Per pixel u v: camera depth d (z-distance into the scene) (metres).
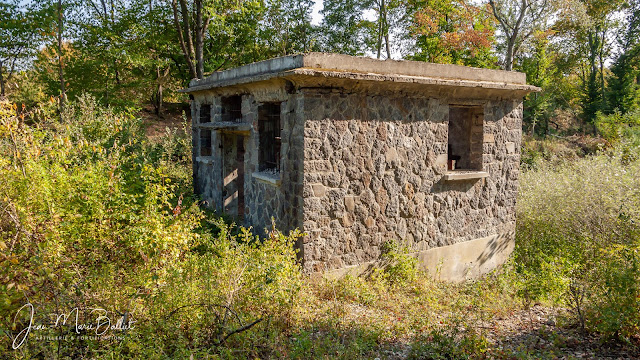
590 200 10.46
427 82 7.32
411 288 7.46
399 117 7.55
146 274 4.92
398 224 7.78
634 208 9.35
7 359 3.69
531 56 26.97
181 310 4.61
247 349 4.41
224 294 4.99
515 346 5.32
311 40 26.53
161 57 20.44
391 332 5.59
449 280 8.55
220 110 9.65
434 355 4.77
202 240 6.75
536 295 7.11
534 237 10.77
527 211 11.38
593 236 9.77
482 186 8.81
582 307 6.05
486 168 8.77
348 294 6.64
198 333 4.47
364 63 6.97
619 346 5.15
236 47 21.78
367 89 7.11
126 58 17.27
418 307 6.65
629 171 11.08
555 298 6.78
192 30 19.70
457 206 8.49
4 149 5.59
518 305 7.06
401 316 6.23
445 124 8.11
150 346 4.10
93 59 17.39
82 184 5.43
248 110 8.38
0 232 4.49
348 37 26.64
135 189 5.92
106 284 4.69
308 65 6.48
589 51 29.27
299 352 4.52
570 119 29.33
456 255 8.61
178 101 23.92
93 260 4.90
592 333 5.53
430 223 8.17
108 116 12.24
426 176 8.01
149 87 21.25
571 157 18.88
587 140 23.73
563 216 10.76
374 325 5.59
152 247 5.04
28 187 4.85
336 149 6.95
